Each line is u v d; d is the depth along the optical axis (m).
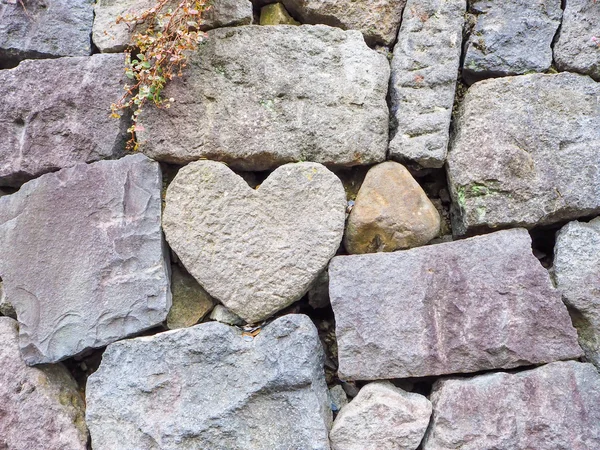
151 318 0.96
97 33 1.05
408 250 0.97
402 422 0.91
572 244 0.96
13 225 1.00
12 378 0.97
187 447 0.92
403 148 1.00
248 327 0.98
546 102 1.01
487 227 0.98
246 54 1.02
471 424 0.90
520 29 1.04
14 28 1.06
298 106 1.01
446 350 0.93
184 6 0.98
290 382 0.92
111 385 0.95
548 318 0.93
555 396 0.91
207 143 1.00
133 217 0.98
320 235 0.97
